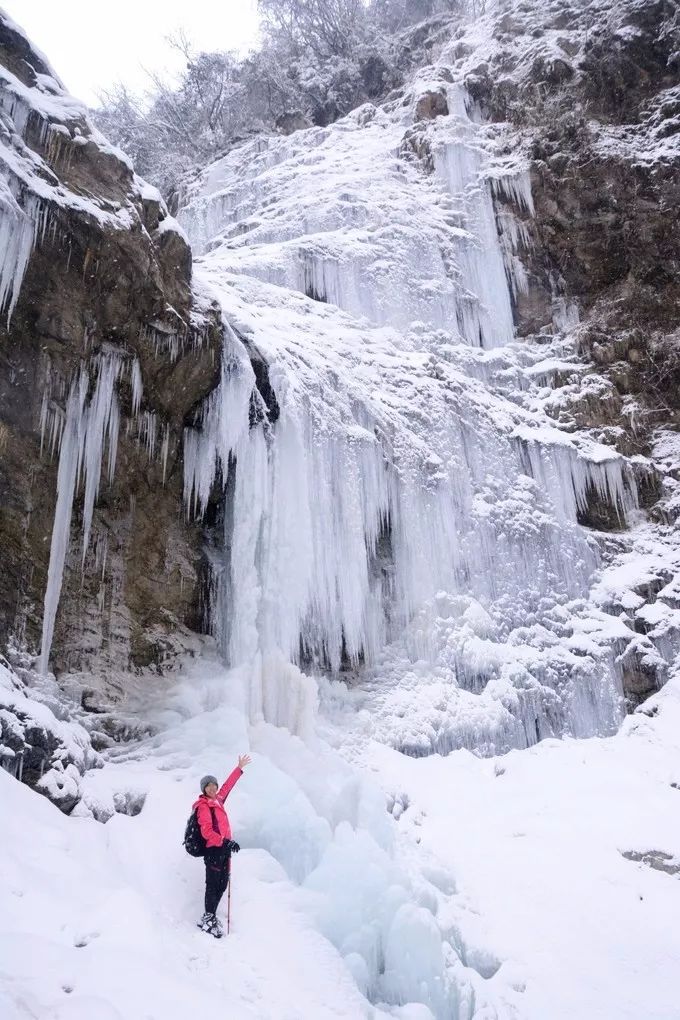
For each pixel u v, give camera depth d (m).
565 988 7.04
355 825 7.73
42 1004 3.54
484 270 20.62
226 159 28.06
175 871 6.04
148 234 8.38
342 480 11.50
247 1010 4.38
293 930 5.77
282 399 10.61
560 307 20.62
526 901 8.17
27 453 7.58
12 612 7.38
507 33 25.47
